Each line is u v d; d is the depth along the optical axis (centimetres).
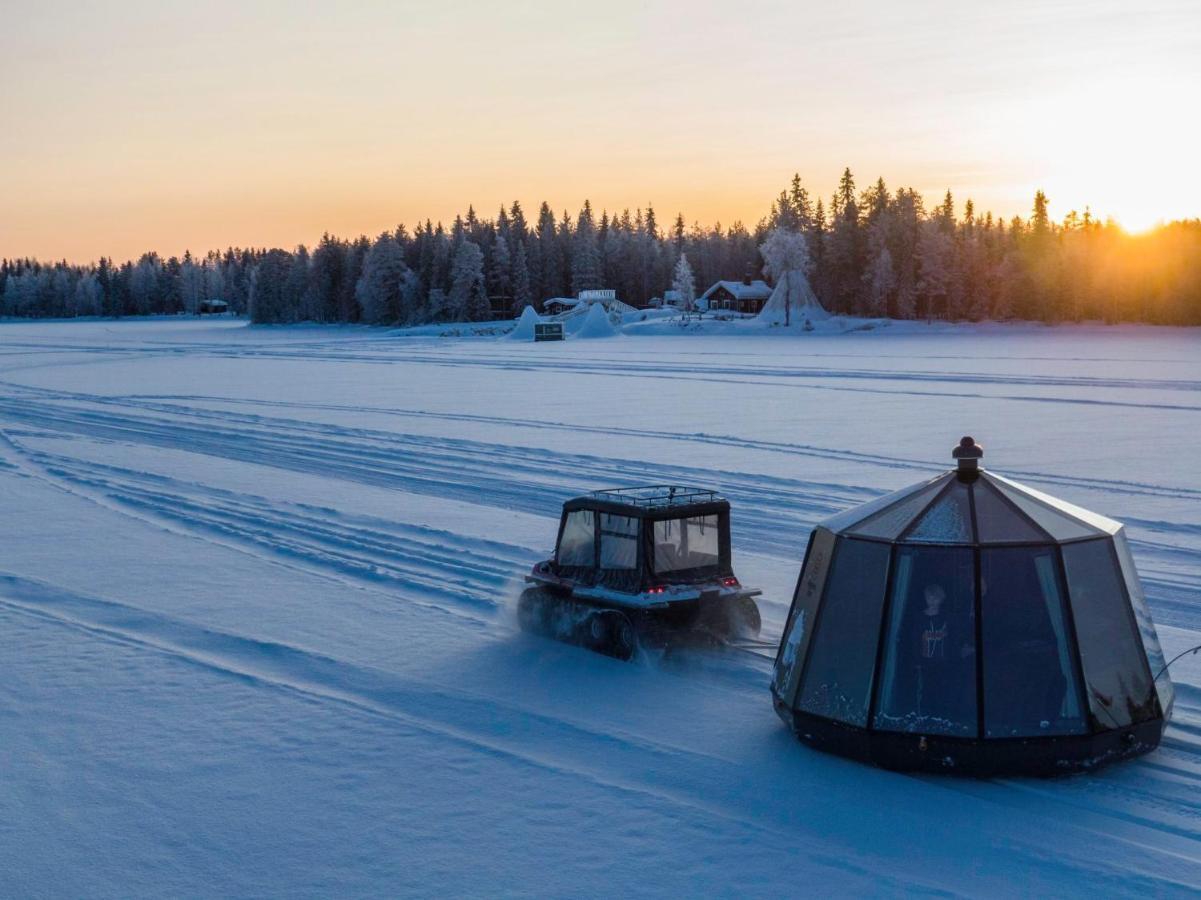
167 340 11938
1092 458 2478
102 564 1600
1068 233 15200
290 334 14238
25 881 708
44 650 1185
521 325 11781
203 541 1770
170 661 1148
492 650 1180
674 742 920
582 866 716
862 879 686
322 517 1944
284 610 1344
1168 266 13712
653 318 14988
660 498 1161
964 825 759
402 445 2961
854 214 15325
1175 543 1638
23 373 6184
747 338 11531
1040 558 855
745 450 2698
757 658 1138
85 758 902
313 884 702
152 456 2819
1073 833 745
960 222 16738
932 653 850
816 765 867
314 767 881
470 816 793
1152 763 862
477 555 1617
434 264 16512
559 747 915
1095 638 853
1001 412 3494
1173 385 4491
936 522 884
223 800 823
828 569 917
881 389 4453
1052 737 820
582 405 3988
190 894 691
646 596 1098
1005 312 14462
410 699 1035
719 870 705
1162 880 677
